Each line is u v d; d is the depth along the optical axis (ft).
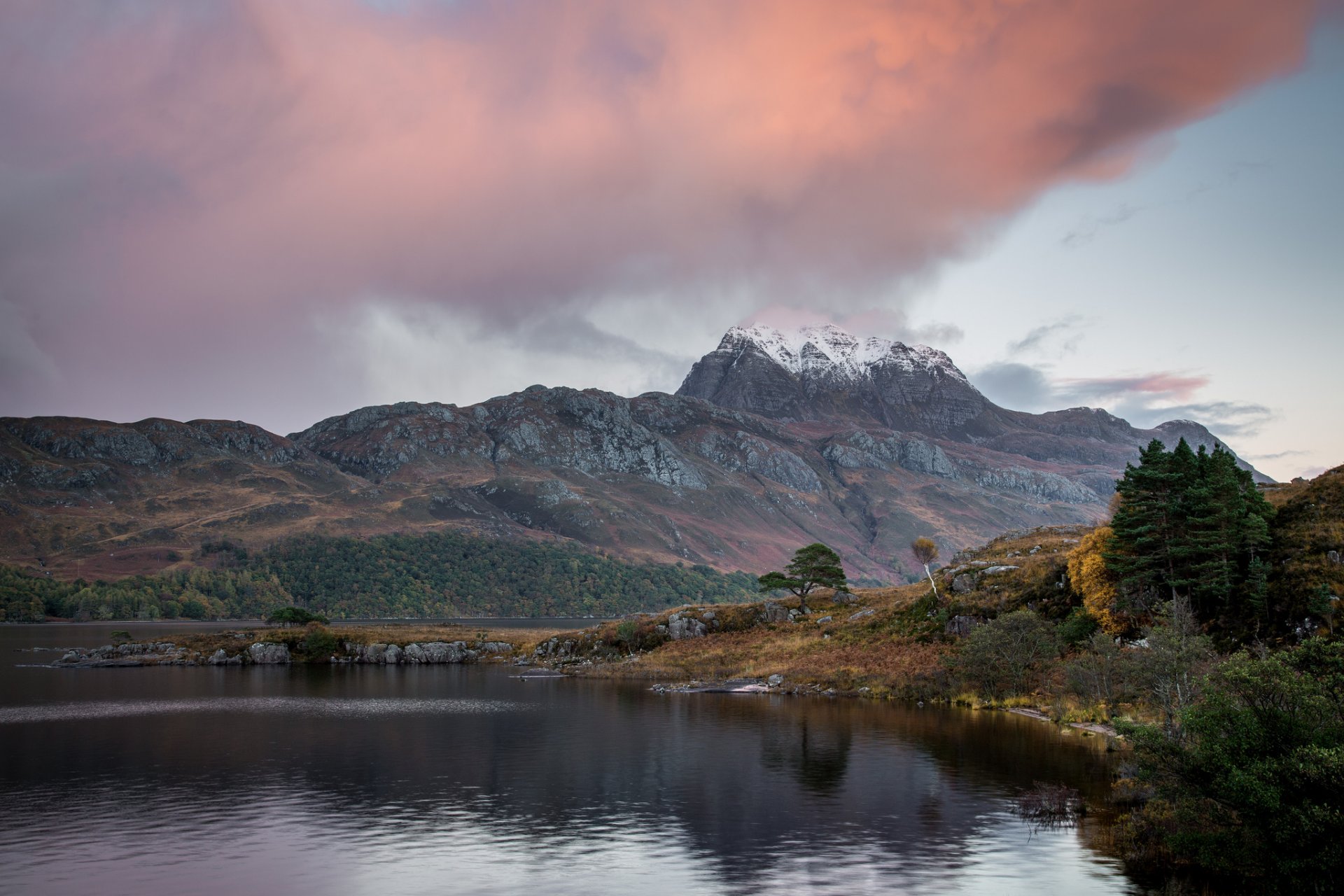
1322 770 96.73
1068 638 302.25
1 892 118.73
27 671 488.02
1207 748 110.52
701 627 480.64
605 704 320.09
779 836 143.74
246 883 122.11
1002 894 114.42
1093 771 187.83
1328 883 96.37
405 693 366.02
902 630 385.91
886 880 120.88
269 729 262.47
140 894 118.42
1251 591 249.55
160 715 296.10
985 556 449.48
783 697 336.08
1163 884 117.39
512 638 619.26
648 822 152.87
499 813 160.45
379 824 152.76
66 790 180.34
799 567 499.10
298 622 633.61
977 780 182.80
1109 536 306.35
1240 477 280.92
